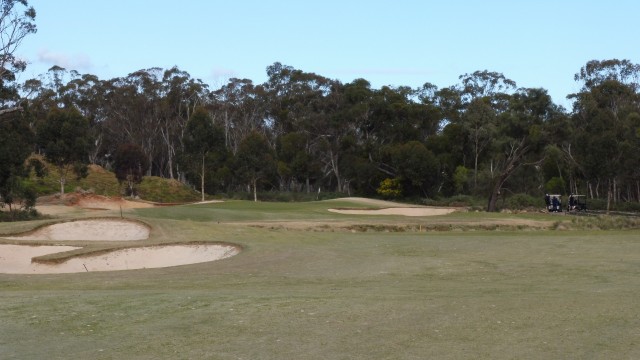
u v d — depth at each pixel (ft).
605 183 295.28
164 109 344.08
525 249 84.84
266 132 363.15
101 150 370.94
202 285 60.23
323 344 33.53
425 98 367.66
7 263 84.07
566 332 34.81
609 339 33.27
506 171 236.43
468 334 34.94
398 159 292.81
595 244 88.58
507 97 336.90
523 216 190.39
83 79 364.17
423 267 70.33
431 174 291.17
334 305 43.47
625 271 63.16
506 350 31.58
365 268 70.44
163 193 289.94
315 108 328.49
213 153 286.66
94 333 36.83
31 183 273.13
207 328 37.47
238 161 280.51
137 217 115.96
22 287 61.16
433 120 327.88
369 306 43.04
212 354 32.01
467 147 298.97
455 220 165.27
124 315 41.39
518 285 55.93
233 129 361.71
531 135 220.43
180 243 89.81
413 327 36.83
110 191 288.92
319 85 340.39
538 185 304.09
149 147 356.79
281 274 67.36
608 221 159.94
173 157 363.97
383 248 87.61
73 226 110.22
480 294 49.67
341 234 106.42
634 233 117.60
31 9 186.70
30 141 200.13
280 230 110.22
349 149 318.45
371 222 153.28
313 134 327.06
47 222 111.24
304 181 322.75
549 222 166.20
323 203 224.74
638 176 246.47
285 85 356.79
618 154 234.17
